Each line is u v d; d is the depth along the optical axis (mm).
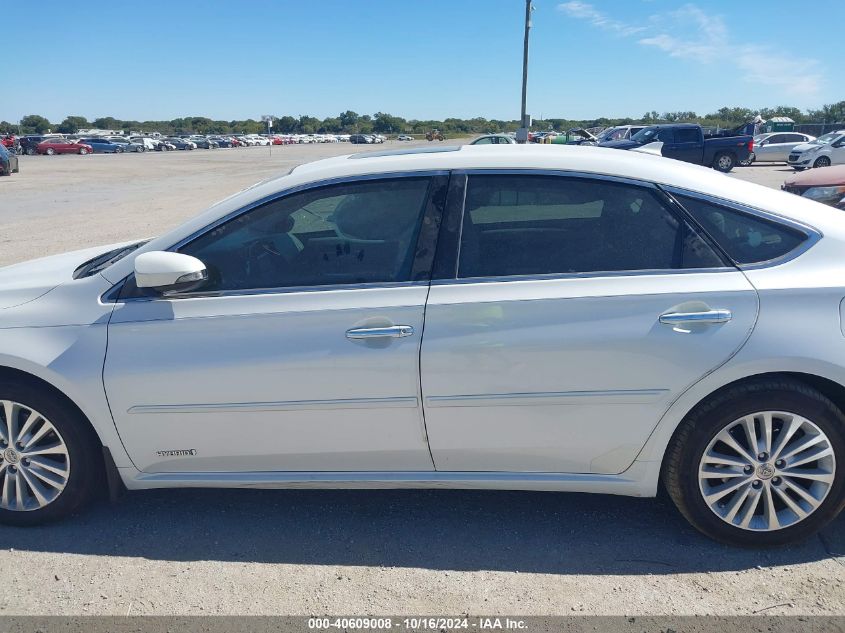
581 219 2791
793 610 2457
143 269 2705
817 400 2639
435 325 2691
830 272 2668
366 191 2871
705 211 2756
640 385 2666
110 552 2867
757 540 2789
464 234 2791
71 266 3373
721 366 2615
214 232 2918
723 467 2752
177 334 2797
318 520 3100
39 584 2660
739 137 25016
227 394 2791
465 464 2857
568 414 2727
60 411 2891
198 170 32375
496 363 2682
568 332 2652
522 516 3102
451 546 2887
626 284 2674
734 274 2670
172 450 2910
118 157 49750
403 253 2807
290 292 2801
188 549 2889
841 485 2703
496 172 2840
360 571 2729
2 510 3035
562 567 2734
